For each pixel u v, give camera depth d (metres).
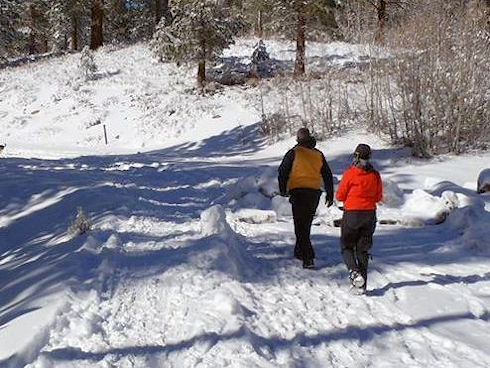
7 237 8.85
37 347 4.01
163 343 4.22
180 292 5.28
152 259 6.22
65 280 5.33
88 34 58.59
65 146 28.70
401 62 18.08
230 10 32.09
